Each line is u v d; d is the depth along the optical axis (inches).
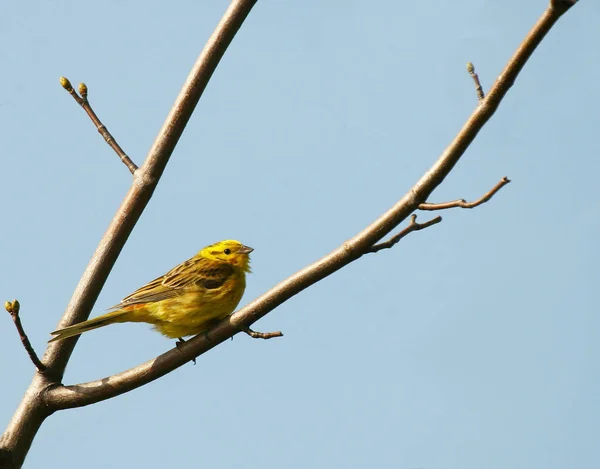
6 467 438.3
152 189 487.5
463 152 390.3
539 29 360.5
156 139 489.7
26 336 446.3
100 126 493.4
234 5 492.7
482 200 390.0
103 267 483.2
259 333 441.1
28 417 454.9
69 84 493.4
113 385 454.9
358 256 418.3
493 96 378.9
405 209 404.2
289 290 432.1
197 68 489.7
